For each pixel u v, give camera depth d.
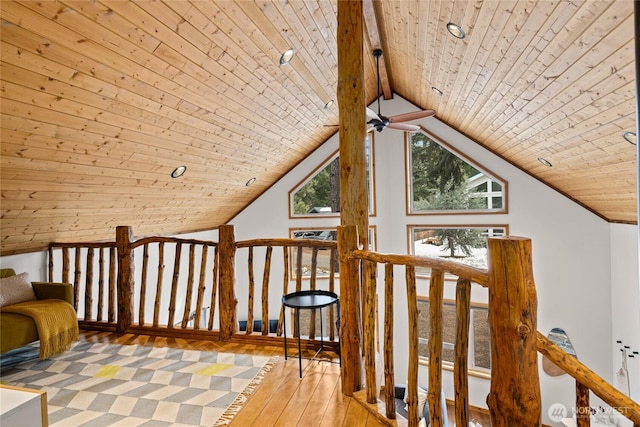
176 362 2.95
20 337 2.81
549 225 5.70
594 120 2.97
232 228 3.38
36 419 1.47
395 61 4.80
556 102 3.06
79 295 4.44
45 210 3.48
